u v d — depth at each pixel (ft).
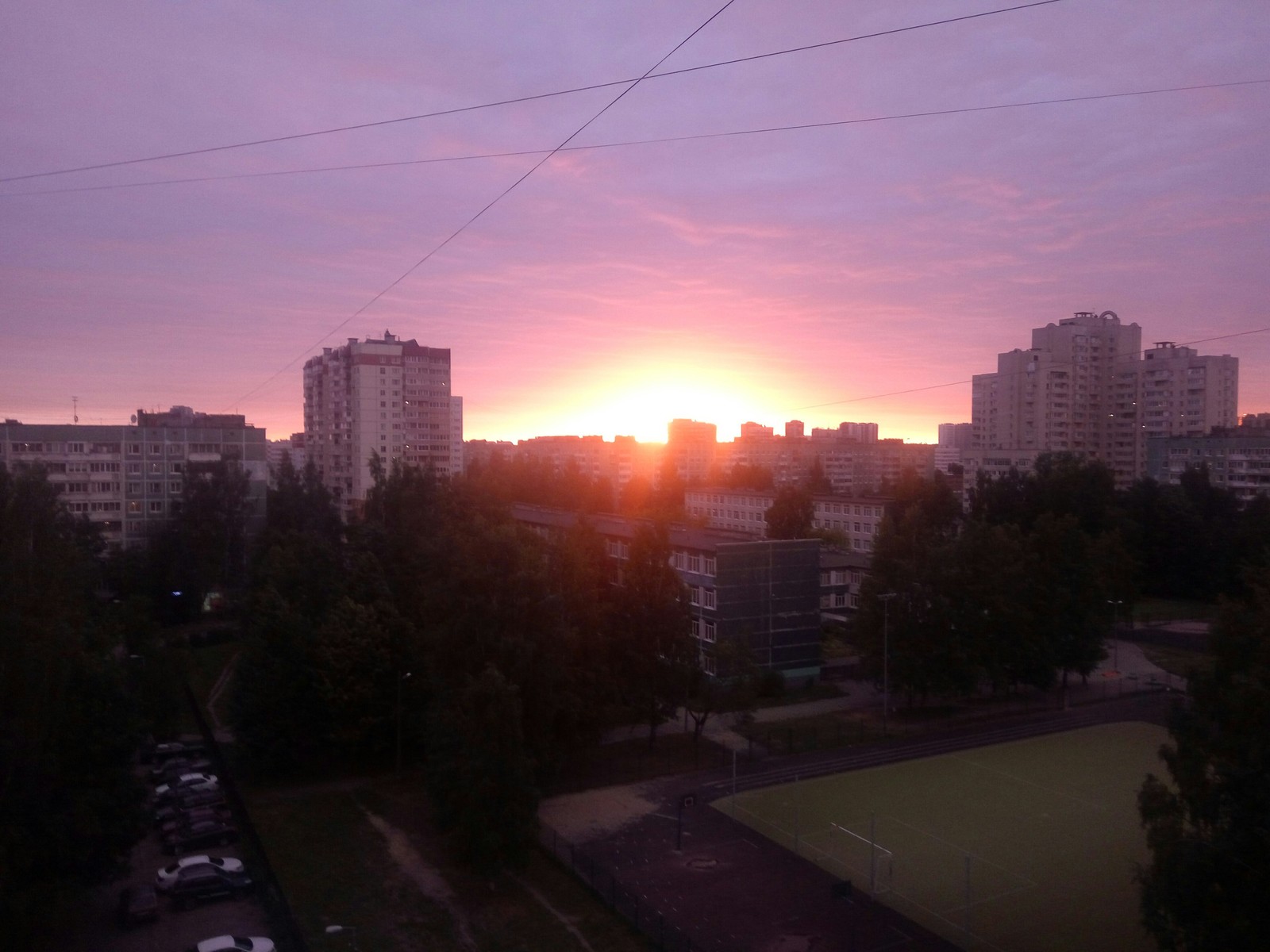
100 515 367.45
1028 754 185.57
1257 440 463.83
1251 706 77.61
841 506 432.66
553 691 152.66
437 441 481.05
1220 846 74.38
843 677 252.01
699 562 237.45
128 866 117.08
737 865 130.00
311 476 381.40
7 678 94.94
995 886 122.72
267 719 165.58
